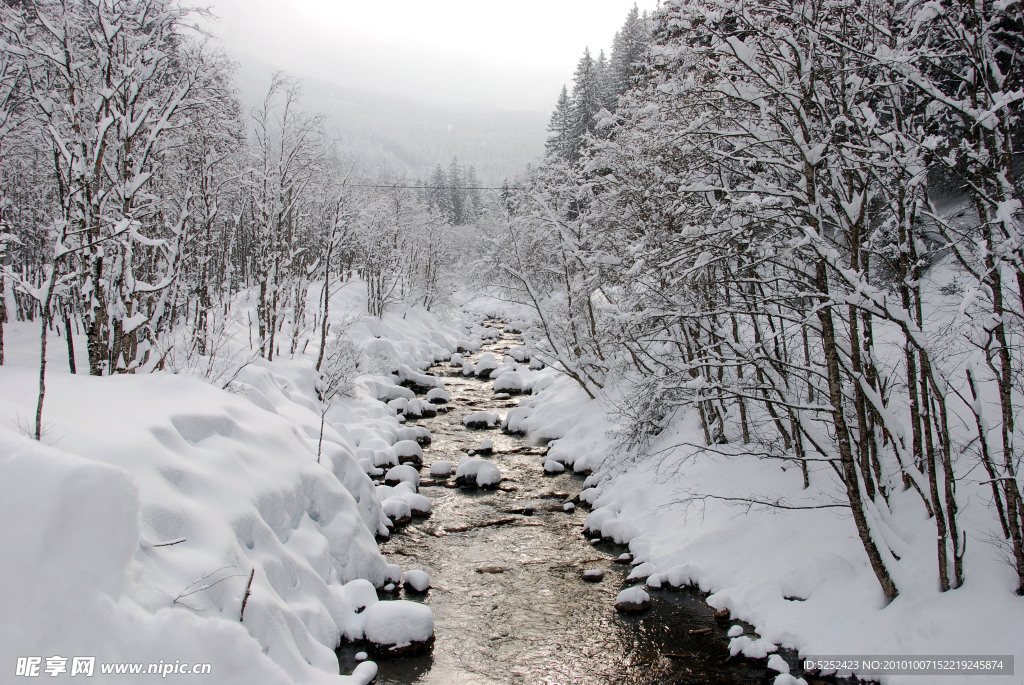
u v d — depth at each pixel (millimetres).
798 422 8953
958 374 11844
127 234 12359
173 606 6156
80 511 4867
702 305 11148
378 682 8266
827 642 8641
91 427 7797
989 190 9000
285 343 24953
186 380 10586
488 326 55844
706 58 9555
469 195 102812
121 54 13383
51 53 12477
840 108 8141
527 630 9773
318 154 25359
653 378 11797
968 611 7906
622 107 17141
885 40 8820
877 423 10664
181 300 17531
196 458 8594
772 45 8328
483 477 16344
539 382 26984
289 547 9297
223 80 17359
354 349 24641
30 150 16625
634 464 15406
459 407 25234
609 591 11008
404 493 14852
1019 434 10133
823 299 8398
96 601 4754
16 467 4789
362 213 29000
